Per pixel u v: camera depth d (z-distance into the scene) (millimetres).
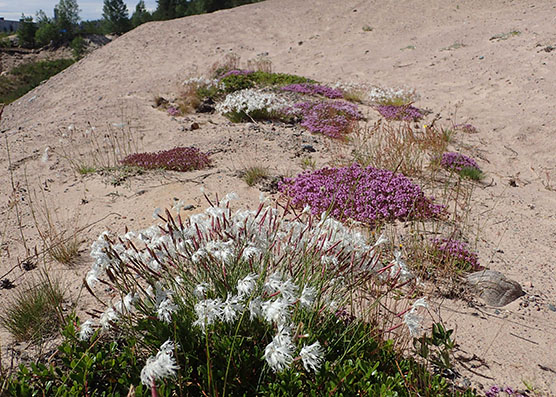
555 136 8625
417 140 7914
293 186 5789
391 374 2668
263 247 2855
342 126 9141
